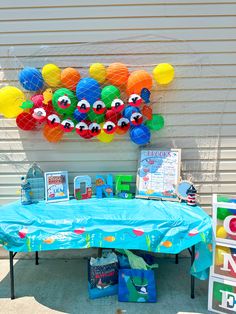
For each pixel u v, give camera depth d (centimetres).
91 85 288
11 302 264
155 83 318
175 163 307
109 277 272
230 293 241
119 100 290
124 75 298
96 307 257
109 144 328
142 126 305
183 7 309
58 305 260
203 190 331
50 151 329
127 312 250
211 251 246
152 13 309
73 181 331
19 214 268
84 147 328
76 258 345
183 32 312
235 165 329
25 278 303
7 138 328
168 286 287
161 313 249
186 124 324
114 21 310
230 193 331
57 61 316
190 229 245
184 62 316
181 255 344
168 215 261
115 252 293
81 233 243
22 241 243
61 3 309
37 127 322
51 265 330
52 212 272
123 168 330
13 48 315
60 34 312
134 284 264
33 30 313
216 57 315
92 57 315
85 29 312
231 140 327
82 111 289
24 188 300
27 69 296
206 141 327
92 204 296
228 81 319
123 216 258
